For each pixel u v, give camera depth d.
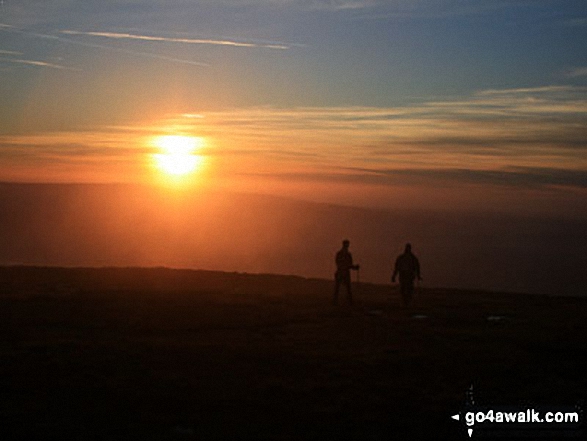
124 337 25.72
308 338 26.62
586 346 26.23
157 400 17.86
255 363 22.16
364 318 31.88
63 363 20.91
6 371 19.83
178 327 28.20
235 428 16.17
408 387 20.12
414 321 31.50
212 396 18.39
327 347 25.00
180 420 16.52
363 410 17.89
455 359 23.58
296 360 22.67
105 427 15.77
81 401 17.52
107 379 19.47
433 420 17.52
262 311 32.84
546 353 25.30
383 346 25.42
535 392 20.14
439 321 31.69
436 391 19.92
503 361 23.45
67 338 25.09
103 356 22.03
